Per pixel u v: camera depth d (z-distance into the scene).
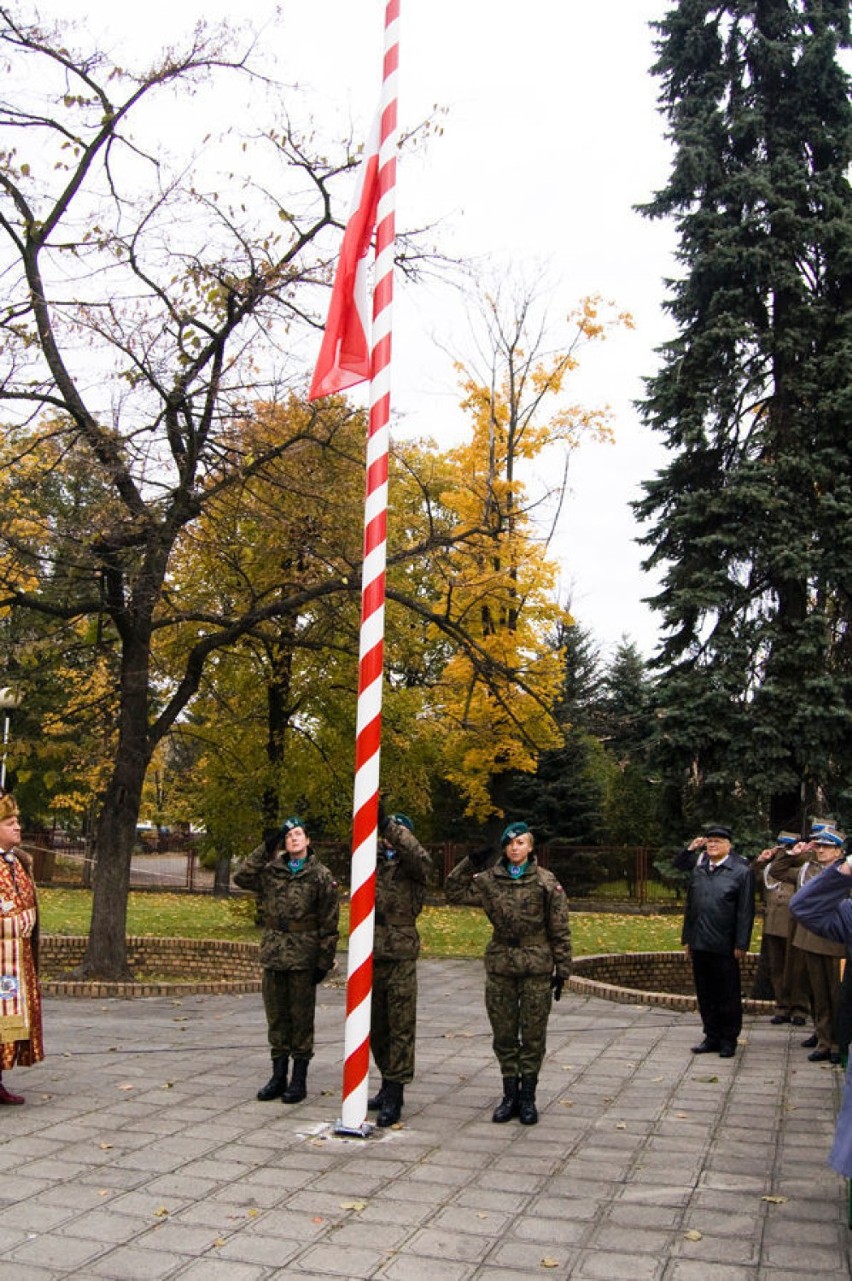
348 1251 4.93
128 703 13.35
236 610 16.42
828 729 21.97
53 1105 7.25
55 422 13.52
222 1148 6.37
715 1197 5.67
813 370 22.95
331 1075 8.28
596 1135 6.79
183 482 12.66
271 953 7.43
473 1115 7.25
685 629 23.59
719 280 23.73
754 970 14.72
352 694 19.28
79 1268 4.70
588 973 13.95
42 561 13.12
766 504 22.09
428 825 32.72
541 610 22.80
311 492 13.29
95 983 12.10
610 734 31.72
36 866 30.75
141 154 12.85
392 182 7.37
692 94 24.86
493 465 19.27
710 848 9.57
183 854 48.56
